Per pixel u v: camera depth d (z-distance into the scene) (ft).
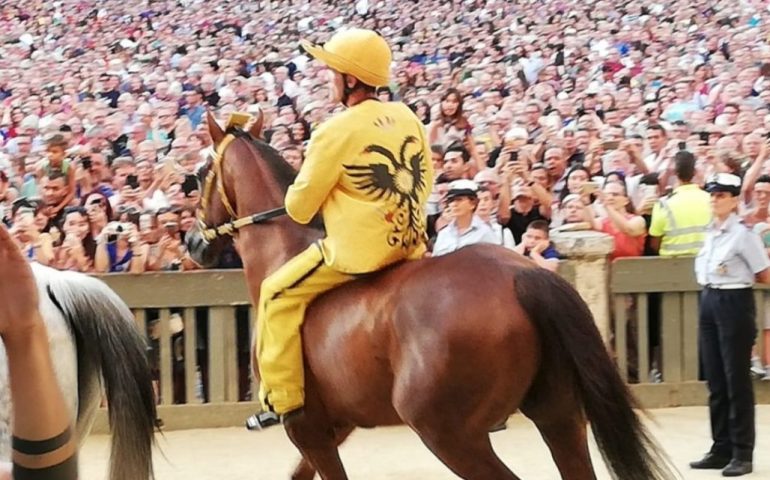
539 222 24.54
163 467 21.18
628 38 72.59
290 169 15.66
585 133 35.68
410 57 73.97
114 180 31.99
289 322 13.84
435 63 69.31
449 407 12.19
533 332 12.03
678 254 25.05
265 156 15.62
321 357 13.65
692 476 19.75
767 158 29.53
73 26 86.94
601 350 11.92
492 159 33.96
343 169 13.44
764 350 24.95
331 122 13.51
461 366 12.04
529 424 24.16
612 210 25.53
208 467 21.13
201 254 16.47
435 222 26.71
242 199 15.57
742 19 75.51
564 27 77.92
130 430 12.68
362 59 13.75
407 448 22.26
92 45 83.25
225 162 15.84
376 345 12.94
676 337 24.97
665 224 25.30
